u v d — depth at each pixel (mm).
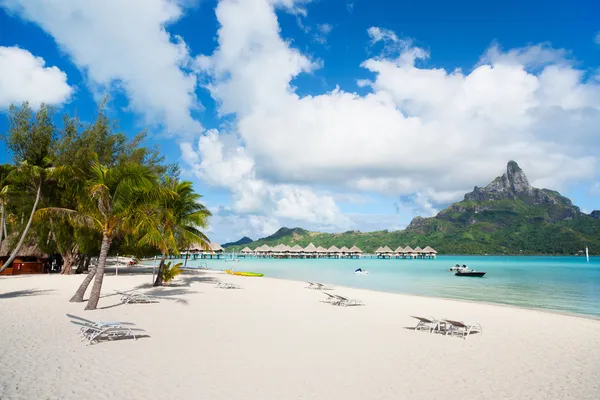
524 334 11625
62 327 10703
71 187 19641
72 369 7176
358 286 32000
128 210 14336
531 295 25844
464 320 13898
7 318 11703
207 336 10227
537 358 8961
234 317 13211
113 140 28203
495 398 6398
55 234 27828
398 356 8828
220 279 31422
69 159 23594
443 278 42844
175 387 6402
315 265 81312
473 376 7527
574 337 11281
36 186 19531
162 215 21484
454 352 9328
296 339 10203
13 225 26328
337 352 9023
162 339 9742
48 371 7004
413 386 6863
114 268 42906
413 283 35531
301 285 27438
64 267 29922
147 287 22344
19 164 18109
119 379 6707
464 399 6312
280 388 6539
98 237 28469
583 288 30953
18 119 19141
